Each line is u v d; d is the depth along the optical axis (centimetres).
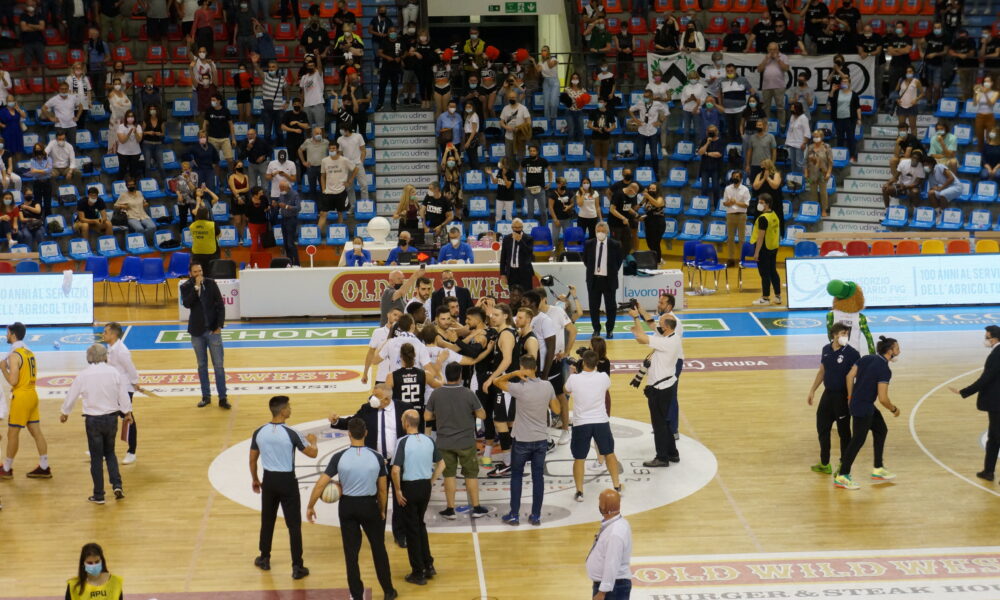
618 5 3278
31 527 1224
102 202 2564
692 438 1505
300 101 2789
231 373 1833
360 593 1038
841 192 2788
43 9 3078
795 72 2952
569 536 1198
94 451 1278
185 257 2316
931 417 1590
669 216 2802
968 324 2106
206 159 2711
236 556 1155
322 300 2203
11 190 2523
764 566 1123
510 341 1329
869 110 2906
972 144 2819
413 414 1088
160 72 3039
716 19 3231
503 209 2688
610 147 2948
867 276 2241
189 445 1487
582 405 1261
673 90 2925
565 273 2198
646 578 1098
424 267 1975
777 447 1467
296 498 1104
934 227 2598
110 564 1133
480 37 3531
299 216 2744
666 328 1368
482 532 1211
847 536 1193
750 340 2019
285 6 3106
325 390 1733
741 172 2738
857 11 2952
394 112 2964
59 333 2112
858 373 1310
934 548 1163
